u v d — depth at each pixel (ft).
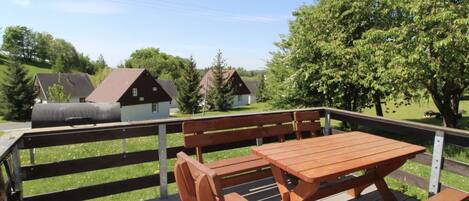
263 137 12.77
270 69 49.67
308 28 40.32
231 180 10.39
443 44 24.29
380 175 10.18
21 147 9.12
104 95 125.80
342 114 14.21
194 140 11.09
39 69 259.80
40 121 46.78
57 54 262.47
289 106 43.80
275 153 8.48
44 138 9.44
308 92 41.91
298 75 40.91
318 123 14.46
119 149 33.24
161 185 11.47
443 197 8.16
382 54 29.25
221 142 11.66
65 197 9.95
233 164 10.35
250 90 187.62
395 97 33.73
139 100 124.26
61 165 9.75
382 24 35.01
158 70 221.46
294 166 7.41
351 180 9.84
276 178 9.11
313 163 7.64
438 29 25.31
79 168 10.05
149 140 39.73
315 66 38.40
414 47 26.99
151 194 16.46
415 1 26.66
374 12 35.65
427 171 20.18
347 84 37.45
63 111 47.91
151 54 254.47
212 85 137.90
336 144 9.46
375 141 9.86
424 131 10.84
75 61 250.57
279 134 13.20
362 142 9.73
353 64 35.94
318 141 9.84
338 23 38.06
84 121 39.29
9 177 7.87
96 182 20.76
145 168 23.54
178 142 34.78
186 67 131.85
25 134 8.99
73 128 9.73
